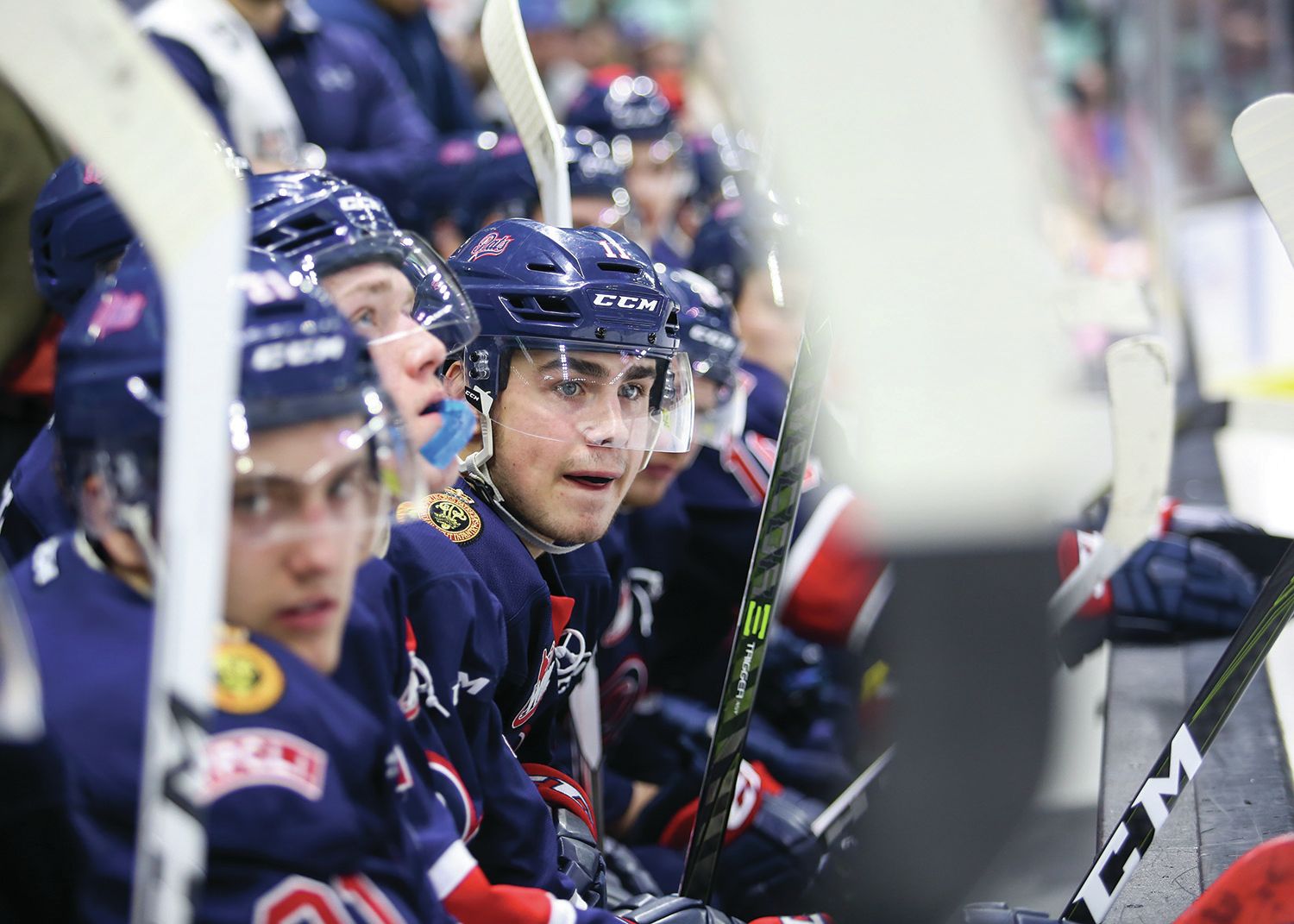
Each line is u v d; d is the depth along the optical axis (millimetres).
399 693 4598
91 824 3584
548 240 5895
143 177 3191
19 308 7867
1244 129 5090
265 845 3666
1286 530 9914
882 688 7109
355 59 11719
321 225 4871
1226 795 6145
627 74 14891
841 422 8781
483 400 5820
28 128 7754
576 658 6629
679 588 9289
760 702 10000
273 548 3770
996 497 3084
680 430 6188
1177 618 8070
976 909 4859
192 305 3230
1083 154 18969
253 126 9867
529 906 4770
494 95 18844
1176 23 19266
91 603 3848
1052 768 3408
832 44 2893
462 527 5727
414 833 4422
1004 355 3039
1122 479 6473
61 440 3869
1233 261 17359
